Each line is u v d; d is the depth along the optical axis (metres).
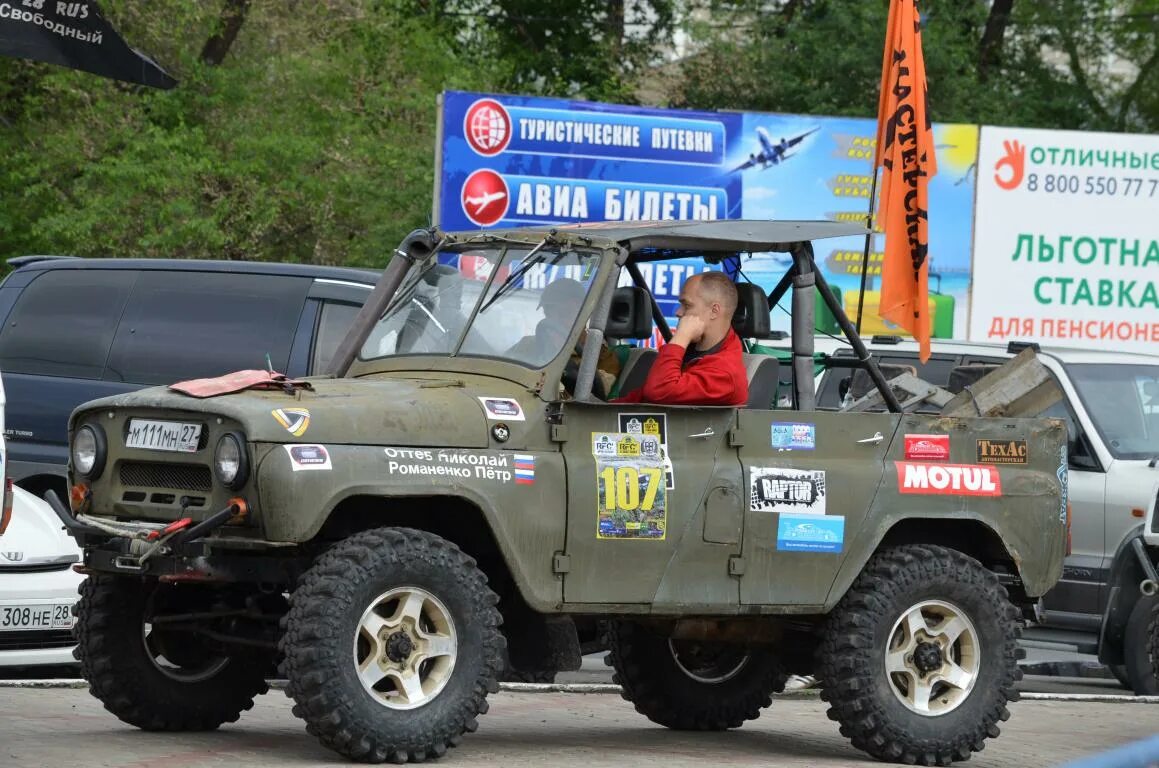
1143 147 37.56
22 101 46.72
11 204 45.41
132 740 13.34
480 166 33.75
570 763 12.85
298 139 46.31
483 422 12.70
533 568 12.74
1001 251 37.25
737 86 56.56
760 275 23.03
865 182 35.81
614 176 34.47
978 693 14.16
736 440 13.58
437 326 13.94
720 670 15.77
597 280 13.25
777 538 13.63
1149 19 65.12
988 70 61.03
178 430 12.46
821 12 58.22
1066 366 23.11
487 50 61.19
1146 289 37.69
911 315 20.80
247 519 12.03
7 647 17.22
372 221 47.22
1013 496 14.59
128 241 44.62
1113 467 22.16
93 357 21.52
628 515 13.08
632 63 64.12
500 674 12.52
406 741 12.09
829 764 13.70
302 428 12.05
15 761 12.04
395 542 12.19
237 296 21.20
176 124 46.22
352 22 50.69
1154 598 20.56
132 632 13.60
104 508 12.98
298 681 11.86
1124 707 19.41
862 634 13.84
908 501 14.14
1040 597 14.86
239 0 47.81
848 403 18.61
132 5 45.91
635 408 13.25
